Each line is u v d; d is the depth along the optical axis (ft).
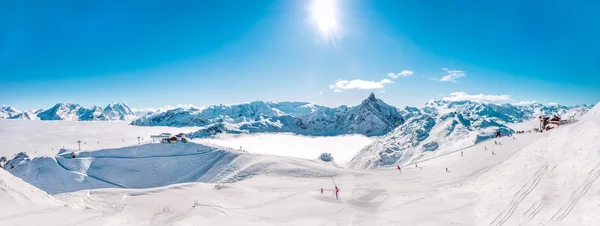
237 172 263.29
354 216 108.17
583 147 108.37
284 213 113.09
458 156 227.20
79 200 125.08
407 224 95.55
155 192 147.64
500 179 122.42
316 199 133.28
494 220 89.40
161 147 408.67
